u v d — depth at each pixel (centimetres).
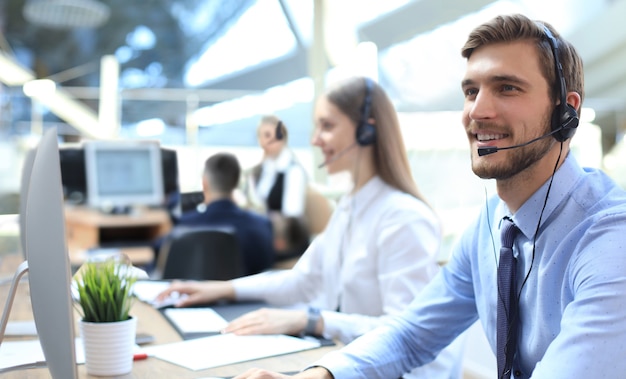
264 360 122
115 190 316
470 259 122
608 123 315
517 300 106
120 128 559
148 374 114
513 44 100
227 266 252
